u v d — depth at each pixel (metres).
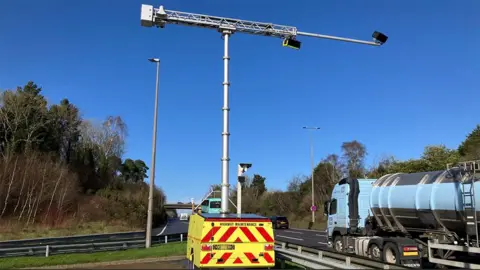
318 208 62.81
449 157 42.22
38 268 16.17
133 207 57.69
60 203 49.34
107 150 83.62
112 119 86.88
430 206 14.48
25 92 61.78
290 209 73.81
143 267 13.56
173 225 67.06
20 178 48.31
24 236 36.47
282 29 15.40
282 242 16.94
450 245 13.70
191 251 12.18
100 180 69.75
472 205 12.81
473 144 43.25
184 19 14.86
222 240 10.84
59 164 56.19
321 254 13.46
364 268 10.82
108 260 17.50
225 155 13.80
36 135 59.50
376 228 18.12
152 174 23.89
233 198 57.09
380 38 15.34
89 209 52.72
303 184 78.00
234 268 10.80
